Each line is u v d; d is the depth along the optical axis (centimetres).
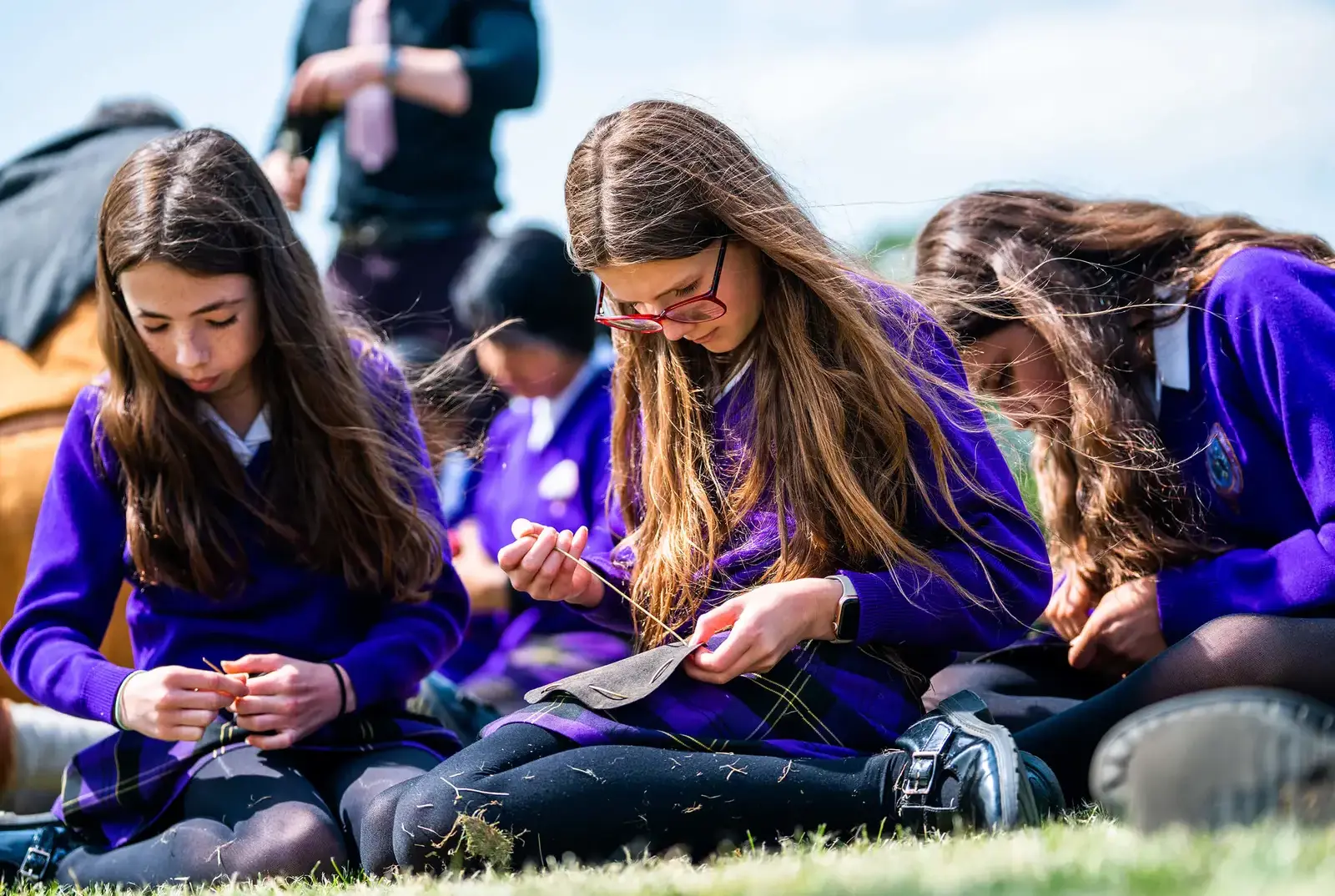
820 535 259
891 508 262
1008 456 318
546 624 439
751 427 270
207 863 253
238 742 278
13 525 356
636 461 292
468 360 505
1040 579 265
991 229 310
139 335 290
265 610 296
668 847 229
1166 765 177
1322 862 141
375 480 299
